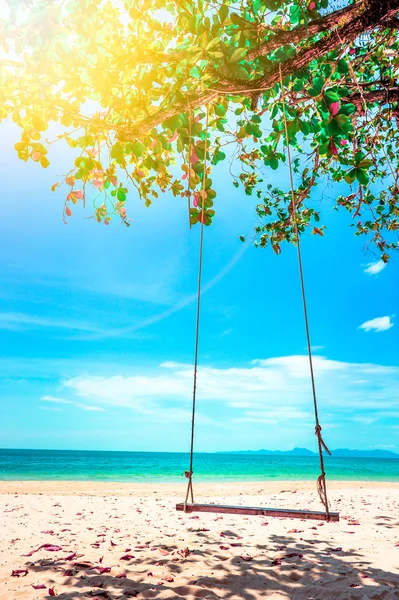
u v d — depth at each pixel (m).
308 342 3.53
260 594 4.08
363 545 5.94
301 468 67.25
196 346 4.04
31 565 4.92
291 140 5.14
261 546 5.89
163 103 4.16
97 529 7.23
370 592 4.02
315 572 4.66
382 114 5.23
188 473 3.81
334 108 3.78
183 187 5.65
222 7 3.62
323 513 3.24
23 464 59.78
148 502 11.20
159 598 3.96
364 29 3.86
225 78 3.96
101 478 34.72
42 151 4.55
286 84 4.91
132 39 3.88
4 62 3.76
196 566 4.92
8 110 4.32
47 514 8.92
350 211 7.18
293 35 3.87
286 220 7.57
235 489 16.66
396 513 9.05
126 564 5.01
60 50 3.52
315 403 3.47
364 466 80.06
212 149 5.50
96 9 3.43
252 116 4.84
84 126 4.42
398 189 6.05
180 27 3.89
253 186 7.07
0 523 7.78
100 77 3.77
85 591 4.10
